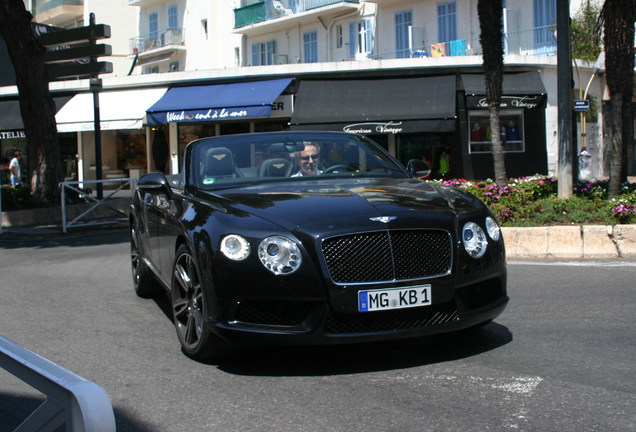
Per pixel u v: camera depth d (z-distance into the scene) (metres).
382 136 22.22
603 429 2.97
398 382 3.70
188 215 4.33
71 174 26.02
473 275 3.95
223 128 24.12
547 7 24.88
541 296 6.02
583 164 21.80
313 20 32.41
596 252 8.29
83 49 16.05
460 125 21.42
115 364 4.26
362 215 3.88
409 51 28.62
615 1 10.44
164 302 6.27
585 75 23.61
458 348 4.35
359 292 3.67
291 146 5.36
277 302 3.71
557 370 3.85
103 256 9.89
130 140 25.50
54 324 5.45
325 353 4.29
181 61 38.50
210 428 3.14
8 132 24.84
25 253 10.61
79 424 1.32
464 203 4.31
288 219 3.85
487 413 3.20
